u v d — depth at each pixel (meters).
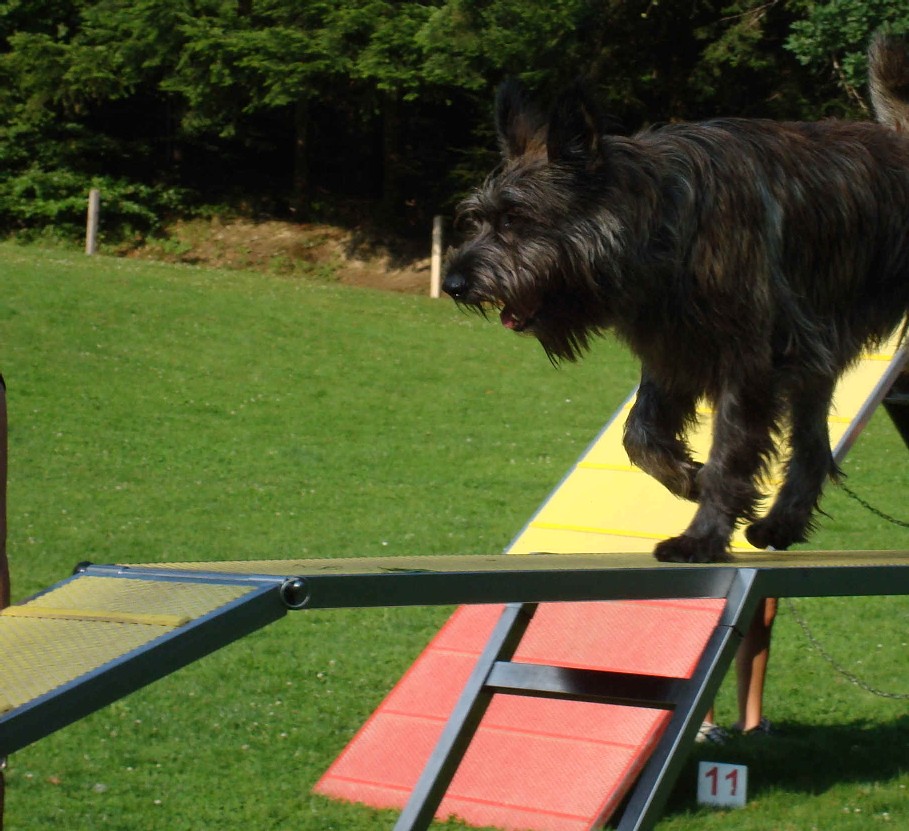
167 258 26.08
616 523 6.25
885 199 4.61
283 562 3.54
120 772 5.50
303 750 5.82
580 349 4.18
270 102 22.73
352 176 28.91
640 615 5.77
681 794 5.47
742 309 4.06
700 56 22.38
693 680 3.64
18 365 14.15
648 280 4.06
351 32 22.23
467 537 9.86
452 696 5.71
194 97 23.72
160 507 10.34
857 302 4.66
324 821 5.02
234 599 2.71
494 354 16.92
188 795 5.26
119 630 2.61
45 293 16.97
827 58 18.59
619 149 4.04
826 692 7.02
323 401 14.24
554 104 3.98
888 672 7.39
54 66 25.31
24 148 27.08
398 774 5.32
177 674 6.86
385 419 13.75
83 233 26.67
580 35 21.94
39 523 9.66
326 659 7.21
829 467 5.12
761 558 4.28
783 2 21.20
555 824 4.86
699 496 4.59
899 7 17.06
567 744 5.29
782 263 4.24
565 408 14.59
